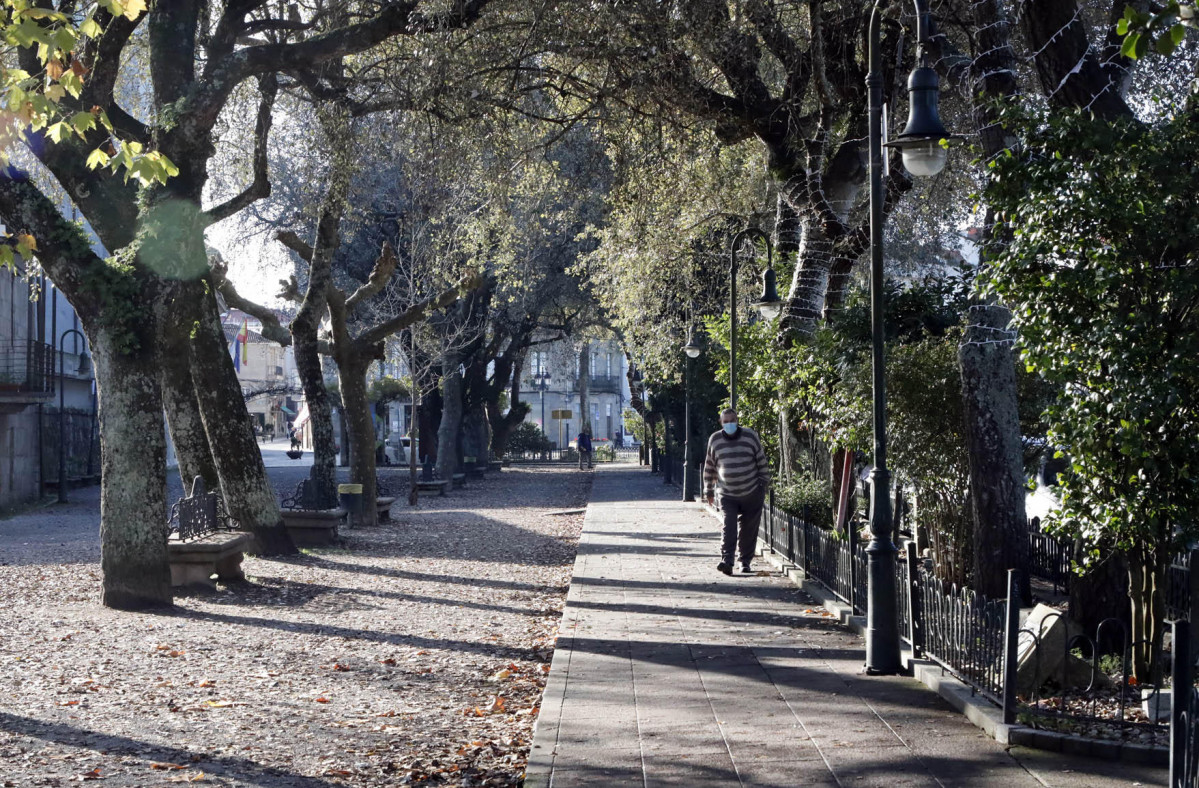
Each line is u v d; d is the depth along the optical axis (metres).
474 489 39.62
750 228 19.41
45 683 8.04
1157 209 6.26
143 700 7.59
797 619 10.40
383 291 35.38
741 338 19.92
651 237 20.12
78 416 39.47
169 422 16.61
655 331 26.08
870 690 7.31
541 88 15.57
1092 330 6.45
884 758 5.67
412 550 18.73
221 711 7.33
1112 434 6.51
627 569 14.55
